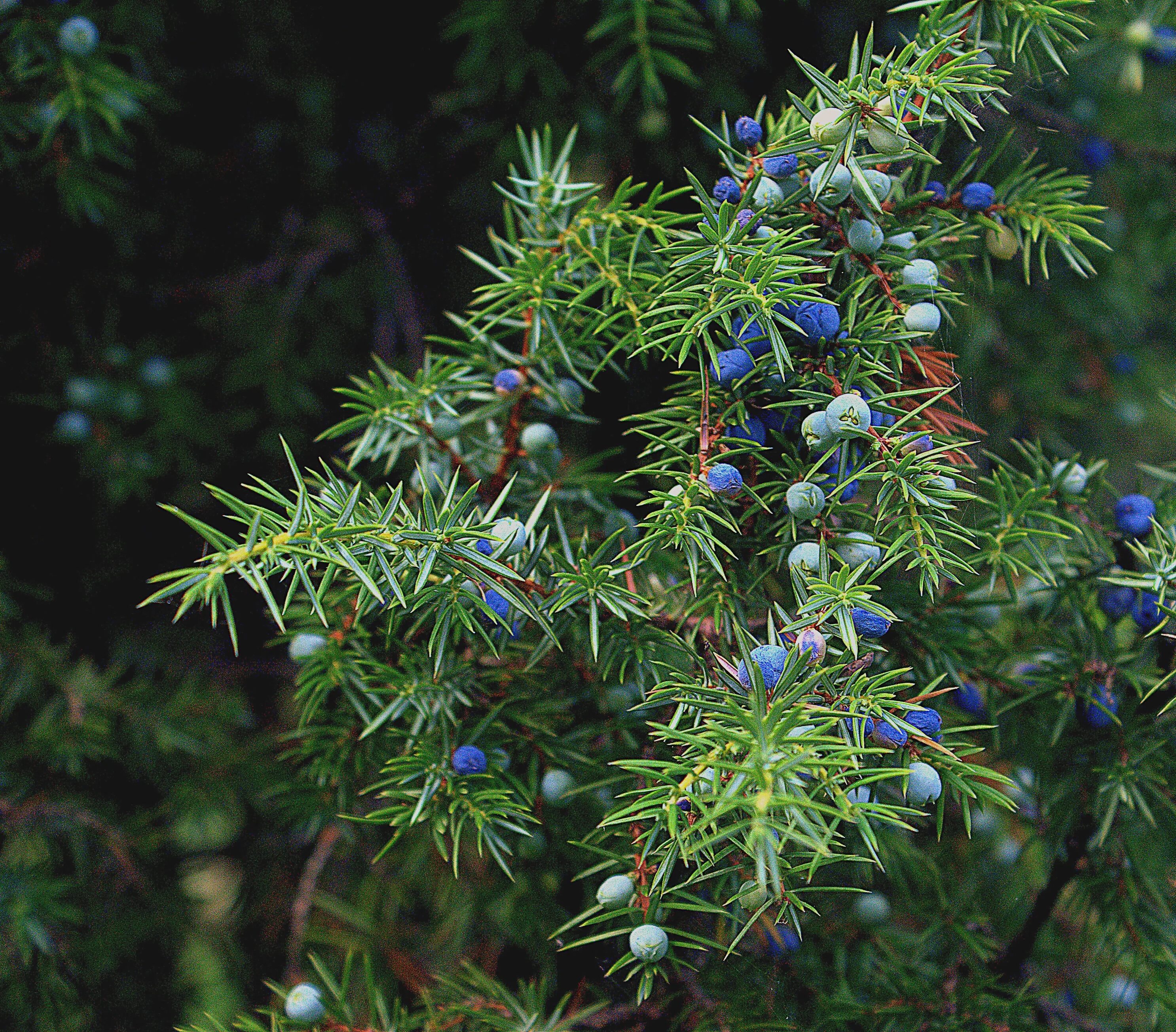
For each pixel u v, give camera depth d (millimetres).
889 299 573
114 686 939
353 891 843
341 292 1009
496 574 561
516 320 615
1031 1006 650
